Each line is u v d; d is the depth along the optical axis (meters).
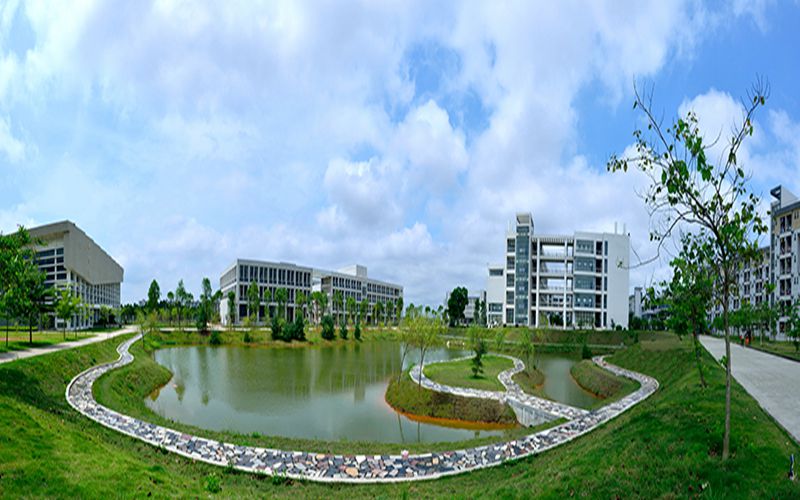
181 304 124.19
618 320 107.94
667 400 24.97
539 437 25.88
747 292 86.69
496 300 126.69
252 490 18.33
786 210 74.19
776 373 30.97
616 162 13.60
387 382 52.41
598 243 110.62
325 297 136.12
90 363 43.31
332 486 19.38
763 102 11.91
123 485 14.55
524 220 112.00
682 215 13.48
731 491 12.73
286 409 38.47
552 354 82.81
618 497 13.43
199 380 51.88
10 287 29.30
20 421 17.53
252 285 122.25
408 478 20.23
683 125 12.43
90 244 104.12
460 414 35.72
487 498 15.12
